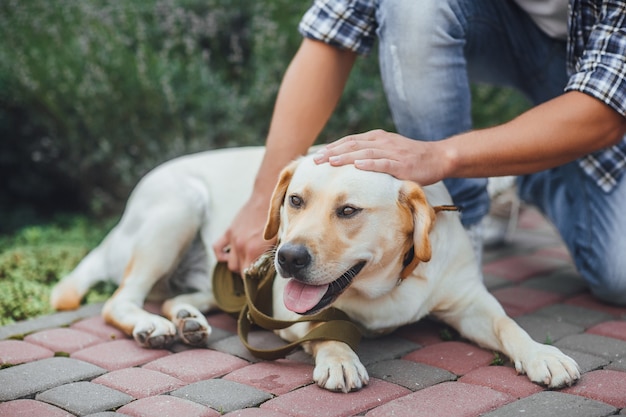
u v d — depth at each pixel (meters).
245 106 4.09
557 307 2.66
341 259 1.93
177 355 2.25
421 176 2.03
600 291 2.65
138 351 2.30
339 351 2.03
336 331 2.05
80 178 4.20
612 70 2.05
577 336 2.34
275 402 1.88
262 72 4.11
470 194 2.60
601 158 2.60
